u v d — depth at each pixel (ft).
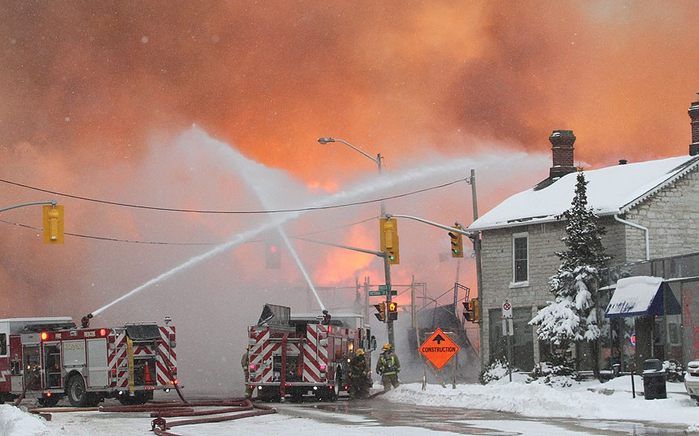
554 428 67.10
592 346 119.85
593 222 119.85
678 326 101.55
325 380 107.04
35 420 70.54
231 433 67.36
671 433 62.13
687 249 131.23
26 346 106.01
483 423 72.59
